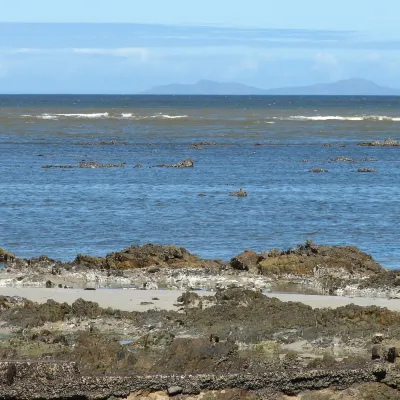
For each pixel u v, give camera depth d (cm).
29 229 11731
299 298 7556
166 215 13138
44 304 6781
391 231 12044
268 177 18925
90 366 4944
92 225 12144
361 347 5847
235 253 10275
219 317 6488
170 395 4719
